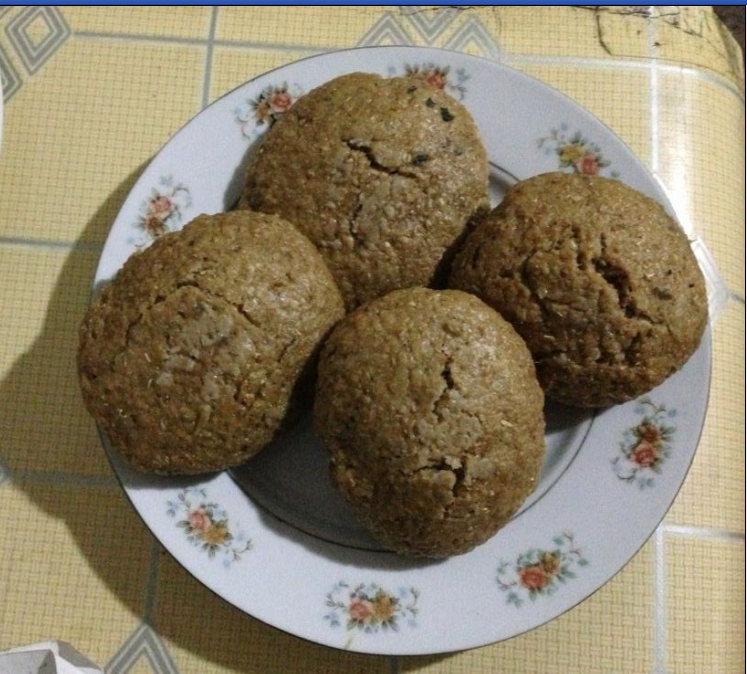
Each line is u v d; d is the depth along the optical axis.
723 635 0.33
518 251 0.29
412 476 0.27
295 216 0.31
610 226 0.29
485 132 0.35
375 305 0.28
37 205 0.36
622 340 0.29
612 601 0.33
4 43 0.38
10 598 0.32
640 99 0.38
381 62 0.35
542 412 0.29
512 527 0.31
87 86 0.38
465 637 0.30
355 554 0.31
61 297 0.35
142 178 0.34
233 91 0.35
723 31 0.40
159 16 0.39
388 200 0.30
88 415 0.34
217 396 0.28
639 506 0.31
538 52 0.39
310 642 0.31
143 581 0.33
